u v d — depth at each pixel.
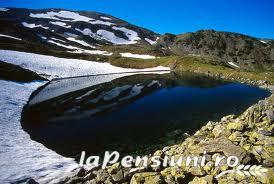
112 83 69.00
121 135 28.78
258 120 18.42
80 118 35.38
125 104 43.44
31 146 24.64
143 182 15.30
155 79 79.50
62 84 66.25
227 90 60.19
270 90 63.56
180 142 26.44
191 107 41.03
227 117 24.70
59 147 25.44
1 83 51.56
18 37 152.62
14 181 17.73
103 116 36.31
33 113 36.97
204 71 105.12
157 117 35.50
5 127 28.94
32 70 79.56
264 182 13.24
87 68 99.56
